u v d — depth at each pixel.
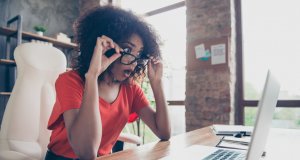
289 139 1.26
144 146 1.03
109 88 1.12
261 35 2.97
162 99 1.25
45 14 4.31
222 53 3.02
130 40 1.10
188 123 3.24
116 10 1.13
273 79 0.62
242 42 3.08
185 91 3.29
